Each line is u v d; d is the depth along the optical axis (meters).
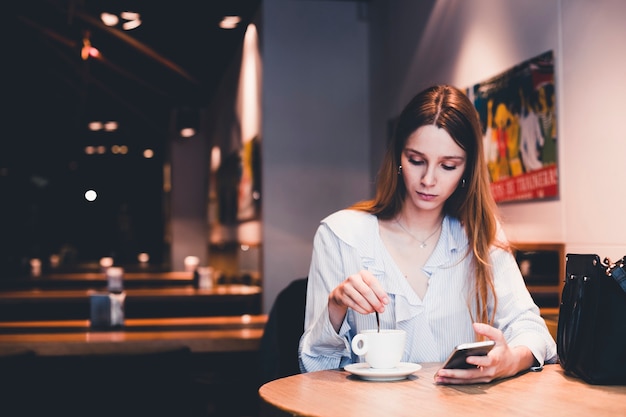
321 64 5.94
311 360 1.88
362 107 5.96
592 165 2.96
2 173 11.56
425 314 1.94
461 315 1.97
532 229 3.46
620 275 1.60
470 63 4.07
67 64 7.94
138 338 3.48
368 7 5.94
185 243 10.62
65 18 6.54
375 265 1.96
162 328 3.90
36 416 3.21
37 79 8.48
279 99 5.88
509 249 2.04
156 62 7.72
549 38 3.29
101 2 5.76
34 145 11.24
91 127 10.63
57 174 11.78
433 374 1.75
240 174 7.02
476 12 4.00
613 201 2.83
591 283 1.67
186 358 3.41
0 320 6.05
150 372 3.29
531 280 3.41
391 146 2.00
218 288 6.69
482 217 1.98
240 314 6.19
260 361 2.83
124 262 11.92
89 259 11.93
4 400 3.14
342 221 2.02
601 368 1.61
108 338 3.49
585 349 1.65
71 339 3.43
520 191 3.54
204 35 6.77
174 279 8.15
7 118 10.04
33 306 6.10
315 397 1.50
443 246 1.99
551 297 3.22
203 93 9.19
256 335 3.59
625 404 1.44
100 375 3.25
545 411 1.38
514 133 3.58
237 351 3.74
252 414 3.68
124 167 11.86
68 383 3.25
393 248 2.00
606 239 2.87
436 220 2.02
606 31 2.87
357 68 5.97
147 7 5.89
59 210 11.87
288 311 2.82
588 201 2.99
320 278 2.00
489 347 1.60
